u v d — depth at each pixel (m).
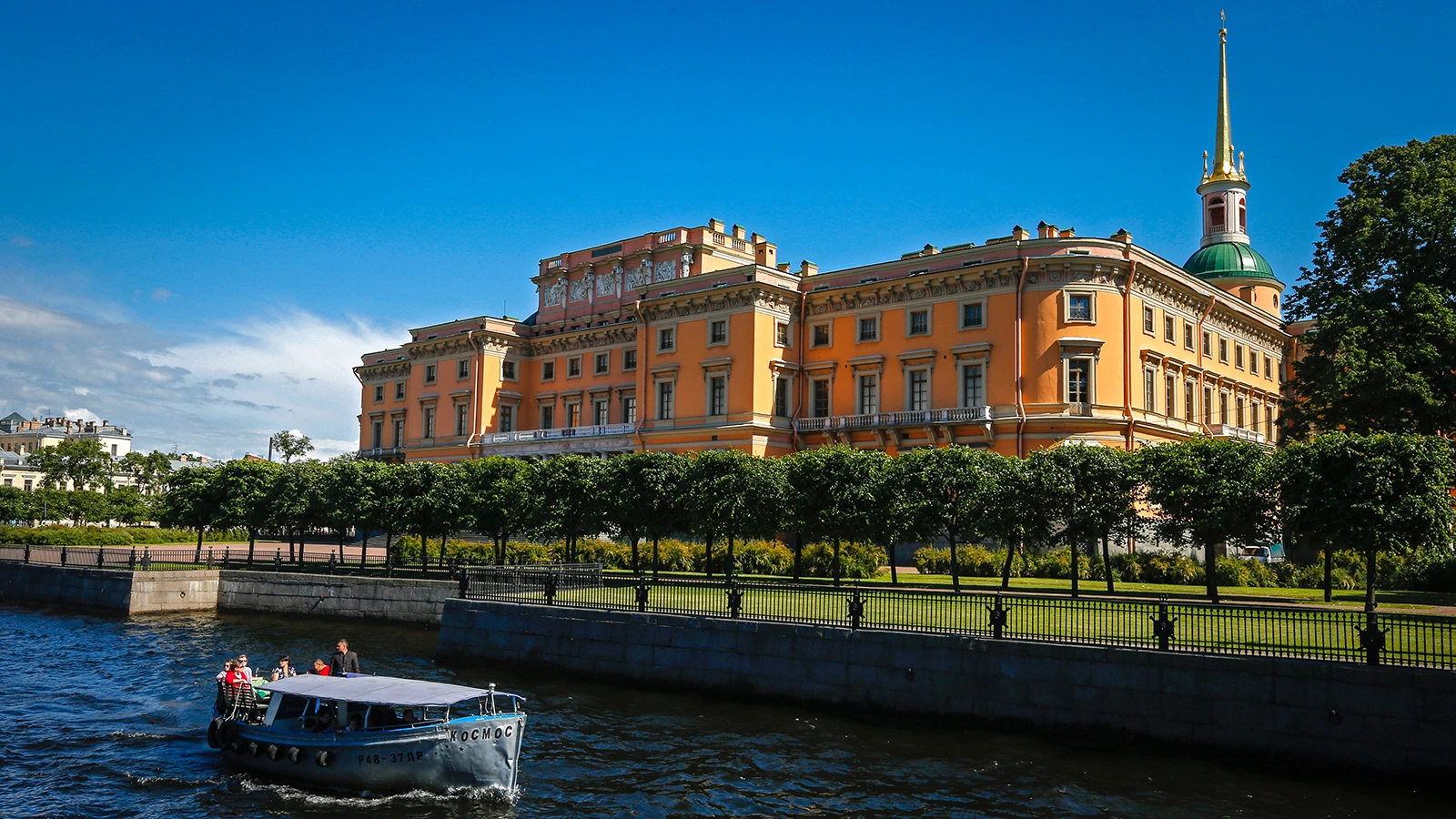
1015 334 57.31
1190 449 35.66
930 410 59.62
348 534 53.25
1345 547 29.58
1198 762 20.70
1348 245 44.03
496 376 83.62
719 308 67.44
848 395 64.94
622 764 21.91
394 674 31.30
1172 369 61.72
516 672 31.27
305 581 45.31
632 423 73.62
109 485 123.38
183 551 57.69
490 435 81.25
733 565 45.28
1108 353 56.59
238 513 51.84
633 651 28.95
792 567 44.75
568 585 33.78
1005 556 46.56
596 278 82.88
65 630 42.50
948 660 23.91
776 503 39.75
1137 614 24.41
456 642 33.00
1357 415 40.34
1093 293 56.59
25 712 27.58
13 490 95.69
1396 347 40.00
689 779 20.89
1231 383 69.50
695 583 30.06
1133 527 36.56
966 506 37.91
